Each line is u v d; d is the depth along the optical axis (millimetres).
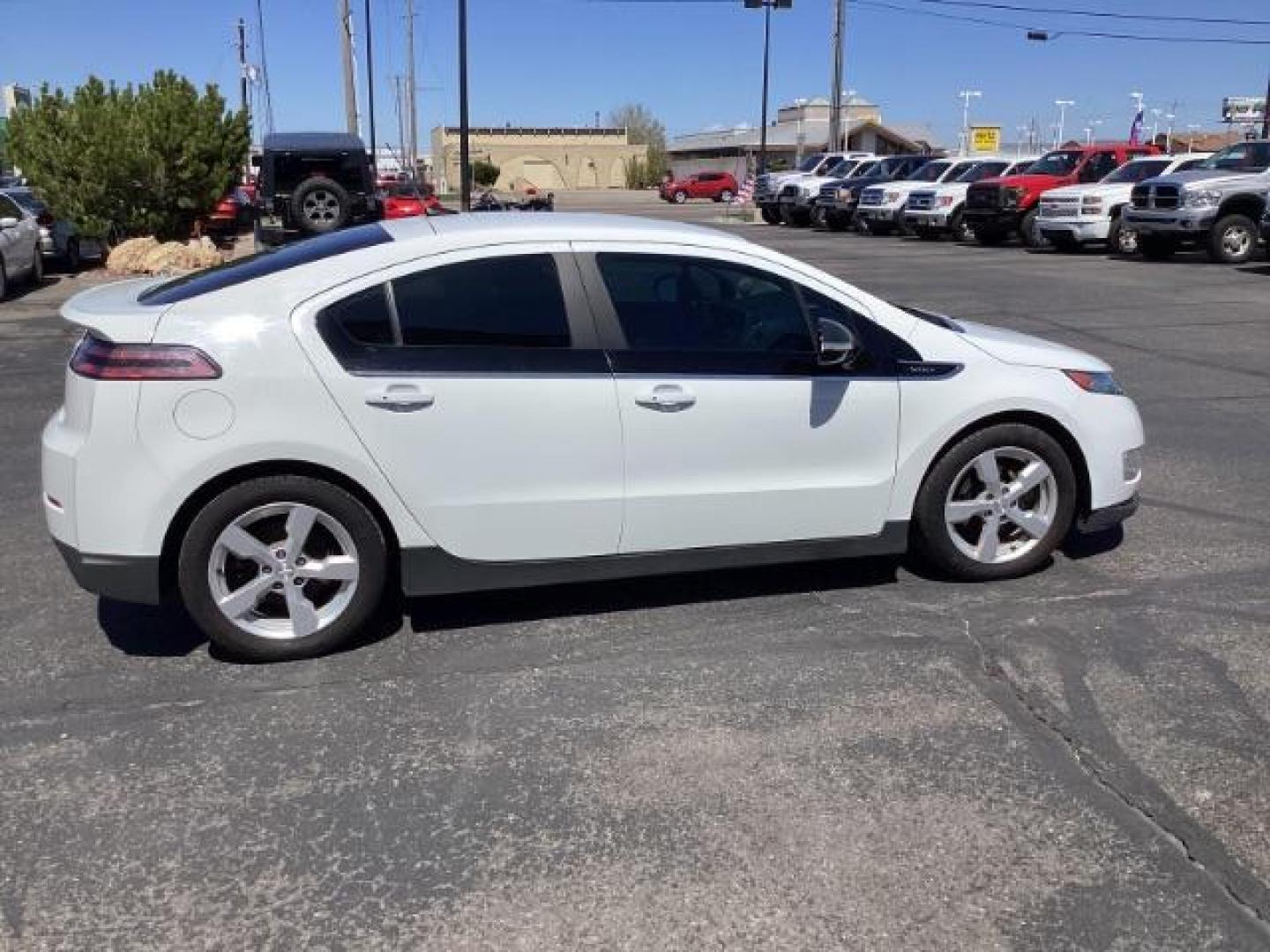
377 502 4238
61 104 21281
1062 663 4297
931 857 3139
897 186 29562
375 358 4156
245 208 28953
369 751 3699
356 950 2781
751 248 4605
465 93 27969
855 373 4680
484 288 4293
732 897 2971
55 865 3107
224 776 3549
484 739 3773
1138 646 4430
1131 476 5191
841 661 4324
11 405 9062
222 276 4383
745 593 4984
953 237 28531
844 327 4418
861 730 3816
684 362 4461
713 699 4035
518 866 3104
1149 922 2879
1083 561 5375
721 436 4516
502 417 4262
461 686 4145
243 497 4117
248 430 4047
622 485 4441
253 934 2836
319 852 3162
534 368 4293
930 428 4793
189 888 3014
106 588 4102
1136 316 13500
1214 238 19625
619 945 2795
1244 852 3164
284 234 23047
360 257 4234
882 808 3367
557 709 3975
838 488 4715
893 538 4883
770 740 3752
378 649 4445
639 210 54156
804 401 4594
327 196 22594
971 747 3709
